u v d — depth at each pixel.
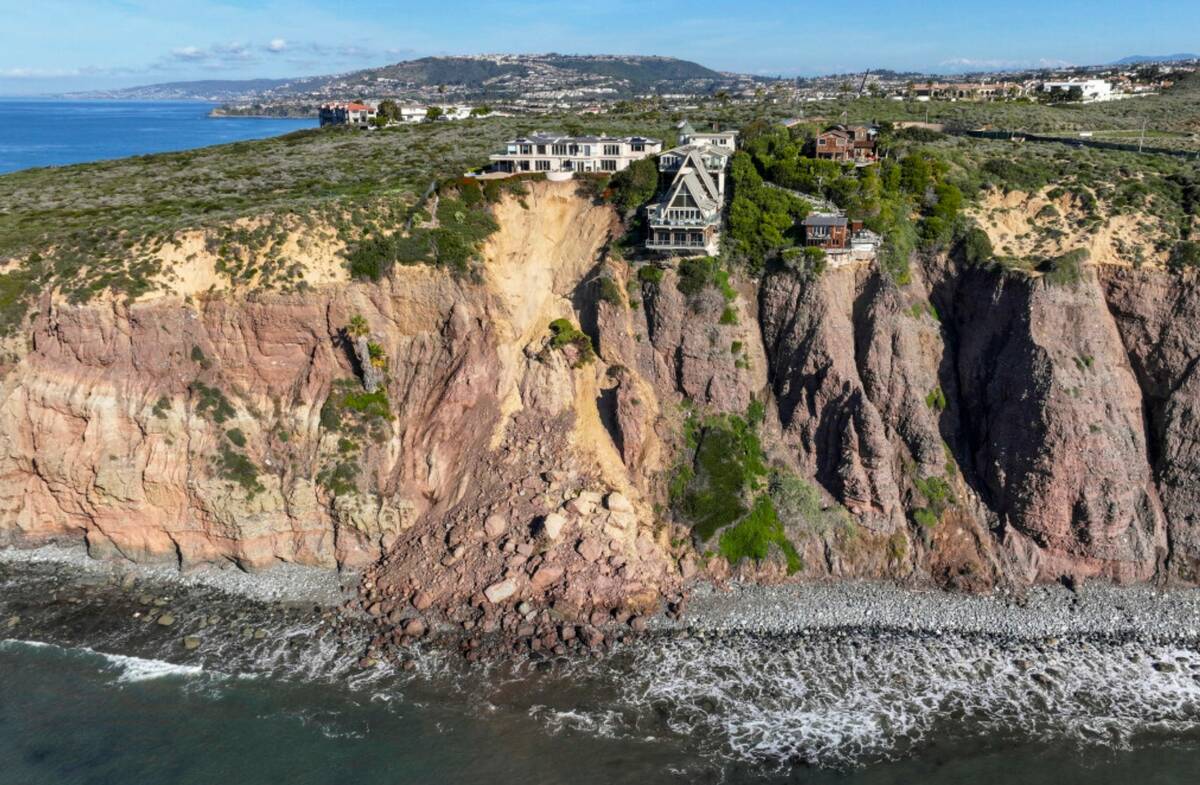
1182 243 60.41
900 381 62.31
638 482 63.19
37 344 61.62
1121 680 50.31
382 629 54.97
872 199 66.38
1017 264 62.25
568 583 56.50
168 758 45.22
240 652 53.22
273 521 60.28
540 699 49.31
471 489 61.81
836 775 44.12
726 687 50.03
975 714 47.97
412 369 66.00
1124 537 57.53
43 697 49.53
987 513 59.97
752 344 65.56
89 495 60.03
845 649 53.00
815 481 62.50
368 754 45.50
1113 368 59.59
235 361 63.22
